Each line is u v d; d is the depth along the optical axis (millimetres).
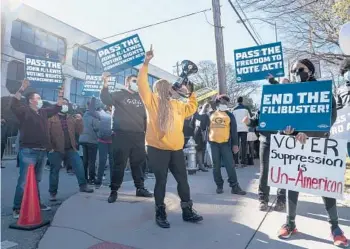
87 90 8961
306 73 3920
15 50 22984
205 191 6133
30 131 4816
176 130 4148
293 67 4016
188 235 3844
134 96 5277
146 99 4027
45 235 3906
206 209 4836
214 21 11867
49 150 5156
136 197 5477
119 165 5148
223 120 5891
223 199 5434
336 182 3492
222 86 11781
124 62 6320
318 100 3609
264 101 3883
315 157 3611
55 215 4523
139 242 3674
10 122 11578
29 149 4793
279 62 5363
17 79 23625
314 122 3592
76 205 4938
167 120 4055
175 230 4000
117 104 5211
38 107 5039
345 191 5668
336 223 3600
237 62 5621
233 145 5957
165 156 4152
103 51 6277
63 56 27516
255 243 3600
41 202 5637
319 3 7602
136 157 5383
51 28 26094
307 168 3637
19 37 23859
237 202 5227
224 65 11828
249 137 9984
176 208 4898
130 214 4566
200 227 4098
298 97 3711
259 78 5480
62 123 5840
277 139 3801
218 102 6133
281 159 3766
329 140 3566
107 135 6715
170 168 4312
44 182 7621
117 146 5156
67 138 5848
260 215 4535
